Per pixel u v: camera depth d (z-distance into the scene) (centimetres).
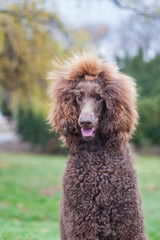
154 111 1916
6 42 1032
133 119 321
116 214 295
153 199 942
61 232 325
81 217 297
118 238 297
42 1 946
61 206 321
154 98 1973
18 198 966
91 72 320
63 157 1977
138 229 298
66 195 306
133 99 328
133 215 296
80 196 299
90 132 297
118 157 309
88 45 1003
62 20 1007
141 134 1967
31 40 1044
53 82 341
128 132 320
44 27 1010
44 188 1078
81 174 303
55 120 328
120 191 297
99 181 299
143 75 2080
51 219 815
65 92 324
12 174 1232
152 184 1082
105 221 295
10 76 1148
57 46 1016
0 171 1271
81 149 312
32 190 1050
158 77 2114
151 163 1440
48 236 562
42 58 1033
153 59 2202
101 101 315
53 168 1390
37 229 637
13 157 1703
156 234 657
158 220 745
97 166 303
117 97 315
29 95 1175
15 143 2527
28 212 850
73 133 318
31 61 1049
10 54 1055
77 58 337
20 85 1163
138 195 307
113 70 326
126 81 330
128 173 304
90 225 295
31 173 1267
